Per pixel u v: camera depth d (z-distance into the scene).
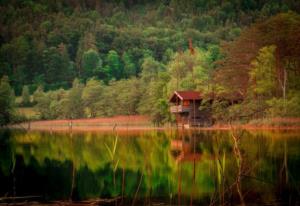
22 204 16.28
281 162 25.55
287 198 16.64
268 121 62.94
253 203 15.89
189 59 111.00
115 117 125.69
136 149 37.31
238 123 68.44
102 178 24.09
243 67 76.50
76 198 18.39
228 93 76.62
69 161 32.38
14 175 25.88
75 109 139.88
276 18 75.06
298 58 70.00
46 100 148.25
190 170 25.48
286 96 68.38
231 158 27.41
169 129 78.81
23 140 56.25
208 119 82.31
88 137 60.06
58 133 77.62
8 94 121.62
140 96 121.31
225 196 17.41
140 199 17.70
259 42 76.00
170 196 18.06
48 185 22.19
